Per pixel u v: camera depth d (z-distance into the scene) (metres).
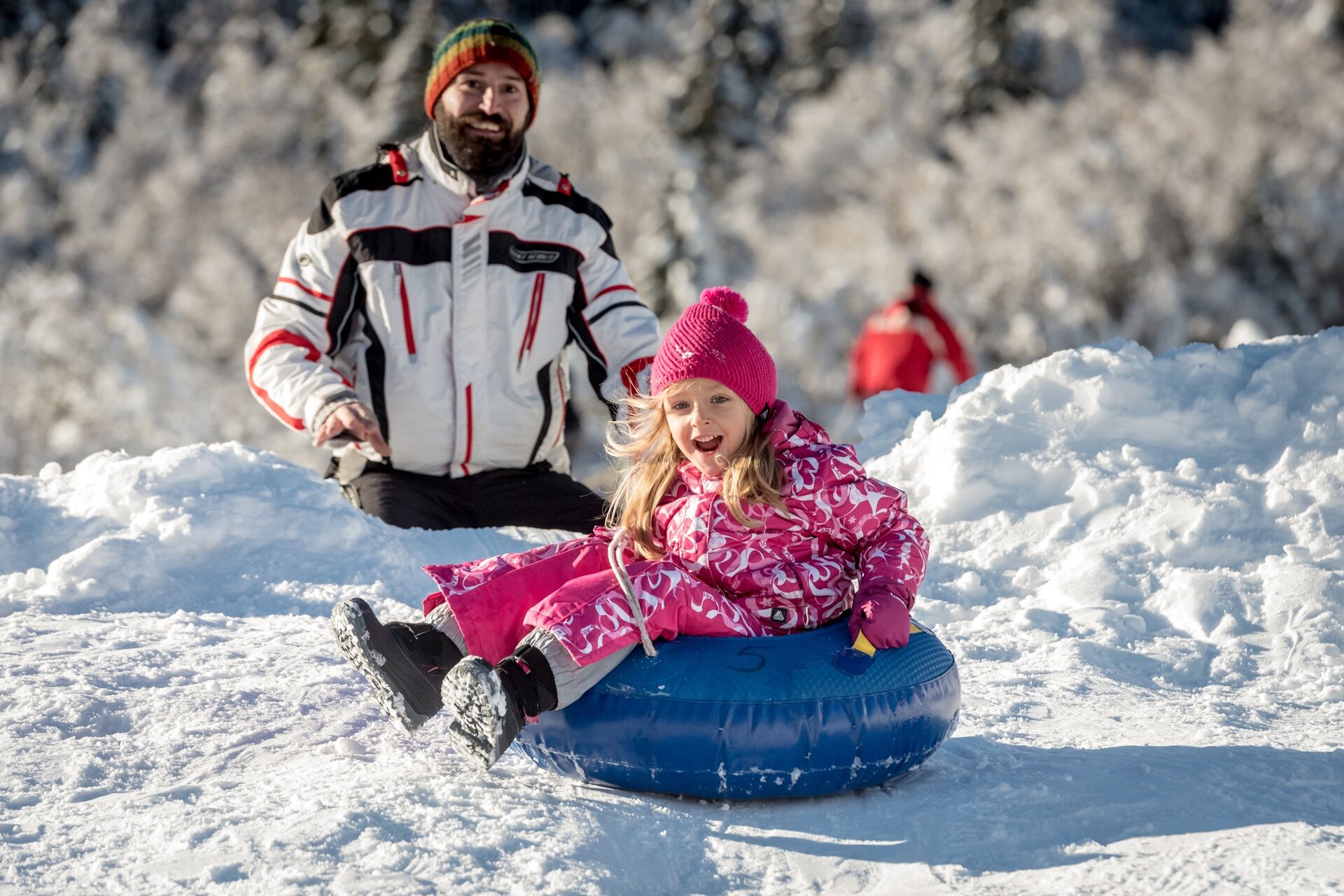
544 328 6.96
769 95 52.97
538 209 6.94
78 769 3.54
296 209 45.00
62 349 31.48
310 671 4.48
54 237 47.25
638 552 3.85
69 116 53.03
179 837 3.00
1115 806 3.39
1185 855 3.06
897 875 3.01
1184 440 6.28
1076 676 4.65
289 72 52.22
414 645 3.58
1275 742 3.95
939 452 6.61
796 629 3.74
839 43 53.41
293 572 5.82
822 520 3.73
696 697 3.40
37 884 2.80
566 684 3.41
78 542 5.99
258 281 43.91
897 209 41.88
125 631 4.95
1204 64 41.28
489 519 6.98
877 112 48.06
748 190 45.25
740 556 3.72
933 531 6.29
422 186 6.79
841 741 3.42
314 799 3.24
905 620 3.58
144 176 48.75
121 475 6.18
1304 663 4.80
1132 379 6.49
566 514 6.96
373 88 49.16
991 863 3.06
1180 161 38.41
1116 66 47.22
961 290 38.12
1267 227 37.28
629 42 61.19
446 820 3.10
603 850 3.03
